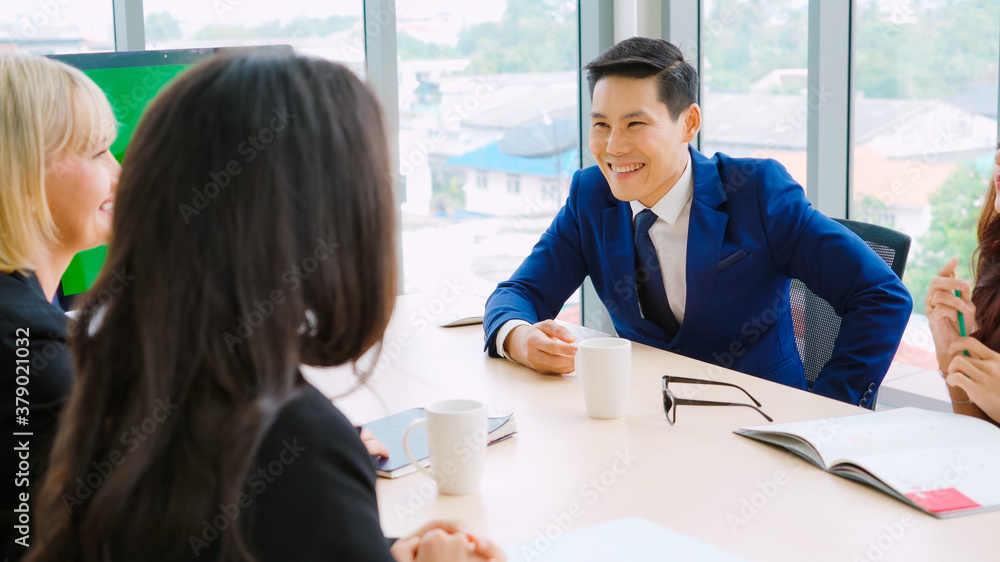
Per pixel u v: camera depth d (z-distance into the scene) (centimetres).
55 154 106
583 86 345
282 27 296
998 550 86
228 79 59
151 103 61
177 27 282
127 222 57
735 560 84
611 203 192
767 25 296
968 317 141
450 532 85
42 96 103
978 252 156
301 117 59
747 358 183
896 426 116
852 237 172
